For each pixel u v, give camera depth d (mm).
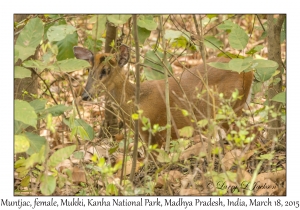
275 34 11375
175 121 12594
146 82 12805
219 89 12398
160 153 8891
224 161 9773
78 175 10430
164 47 10617
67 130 13695
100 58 12008
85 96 11922
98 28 9633
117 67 12227
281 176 9773
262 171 10125
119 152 12492
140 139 10953
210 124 8438
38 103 9953
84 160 11680
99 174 9711
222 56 13133
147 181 9750
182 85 12617
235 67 9344
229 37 9883
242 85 12445
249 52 11133
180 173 10102
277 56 11430
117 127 13797
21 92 12023
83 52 12125
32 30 9578
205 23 13398
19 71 9359
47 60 9836
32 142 9141
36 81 12289
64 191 9945
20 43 9516
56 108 9906
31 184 10344
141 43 11664
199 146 10359
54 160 8516
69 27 10570
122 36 12312
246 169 10250
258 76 11367
